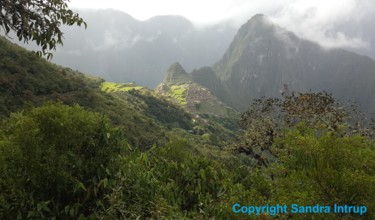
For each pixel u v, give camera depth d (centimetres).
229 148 2134
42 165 375
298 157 440
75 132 412
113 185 464
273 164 525
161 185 573
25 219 379
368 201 355
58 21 423
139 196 482
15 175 368
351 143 449
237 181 699
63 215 408
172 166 635
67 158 399
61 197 418
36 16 404
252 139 1980
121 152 491
